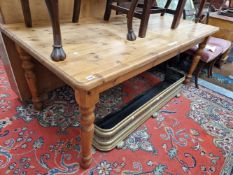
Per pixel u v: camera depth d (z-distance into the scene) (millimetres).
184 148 1225
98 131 1071
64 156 1106
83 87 689
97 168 1062
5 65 1357
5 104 1450
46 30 1138
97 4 1547
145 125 1375
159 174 1058
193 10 1971
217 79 2111
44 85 1549
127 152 1167
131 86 1830
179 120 1448
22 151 1111
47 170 1027
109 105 1558
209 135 1339
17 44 1045
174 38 1258
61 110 1443
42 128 1273
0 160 1053
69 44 1000
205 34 1434
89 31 1218
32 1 1190
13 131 1231
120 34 1218
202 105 1632
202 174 1079
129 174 1046
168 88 1507
